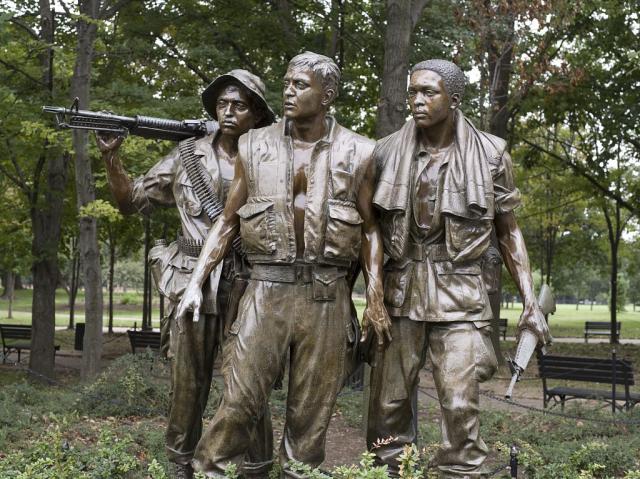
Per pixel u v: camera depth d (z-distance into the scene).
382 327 3.67
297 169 3.67
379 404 3.87
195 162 4.25
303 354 3.66
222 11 14.03
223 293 4.05
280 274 3.65
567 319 45.12
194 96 12.95
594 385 14.55
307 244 3.60
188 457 4.31
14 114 11.98
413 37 12.27
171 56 13.91
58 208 14.27
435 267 3.76
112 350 19.94
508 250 3.89
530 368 17.11
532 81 13.52
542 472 6.67
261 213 3.62
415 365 3.81
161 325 4.36
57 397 10.44
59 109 4.20
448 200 3.70
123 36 14.29
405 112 9.21
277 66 13.53
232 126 4.16
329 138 3.70
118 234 22.12
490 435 8.62
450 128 3.79
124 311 41.62
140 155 10.31
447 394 3.66
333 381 3.69
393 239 3.73
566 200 25.00
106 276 48.97
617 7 15.62
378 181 3.77
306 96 3.61
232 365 3.67
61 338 23.66
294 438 3.73
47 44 11.75
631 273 30.66
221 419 3.67
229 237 3.81
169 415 4.28
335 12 13.38
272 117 4.27
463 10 11.35
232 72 4.19
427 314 3.72
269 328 3.63
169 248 4.32
